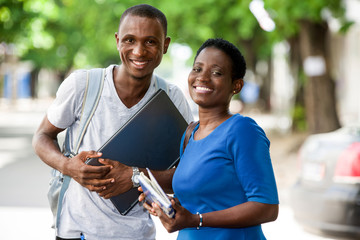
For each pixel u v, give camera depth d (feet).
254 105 111.14
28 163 40.91
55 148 9.32
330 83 43.37
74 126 9.62
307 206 18.17
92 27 60.18
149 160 9.43
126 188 8.92
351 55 71.56
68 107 9.42
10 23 58.54
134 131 9.22
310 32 42.57
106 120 9.44
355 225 17.12
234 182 7.40
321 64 42.83
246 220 7.15
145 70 9.22
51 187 9.63
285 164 37.27
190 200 7.68
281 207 25.26
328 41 43.34
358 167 17.28
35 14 58.85
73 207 9.40
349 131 19.01
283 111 75.87
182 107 10.26
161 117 9.43
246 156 7.21
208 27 49.37
